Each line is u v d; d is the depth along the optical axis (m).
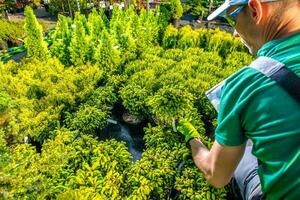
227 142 1.23
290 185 1.02
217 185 1.47
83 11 28.20
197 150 1.88
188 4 26.28
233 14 1.29
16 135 6.99
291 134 1.02
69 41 13.14
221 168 1.34
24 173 4.96
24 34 20.03
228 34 14.54
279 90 1.04
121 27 13.60
